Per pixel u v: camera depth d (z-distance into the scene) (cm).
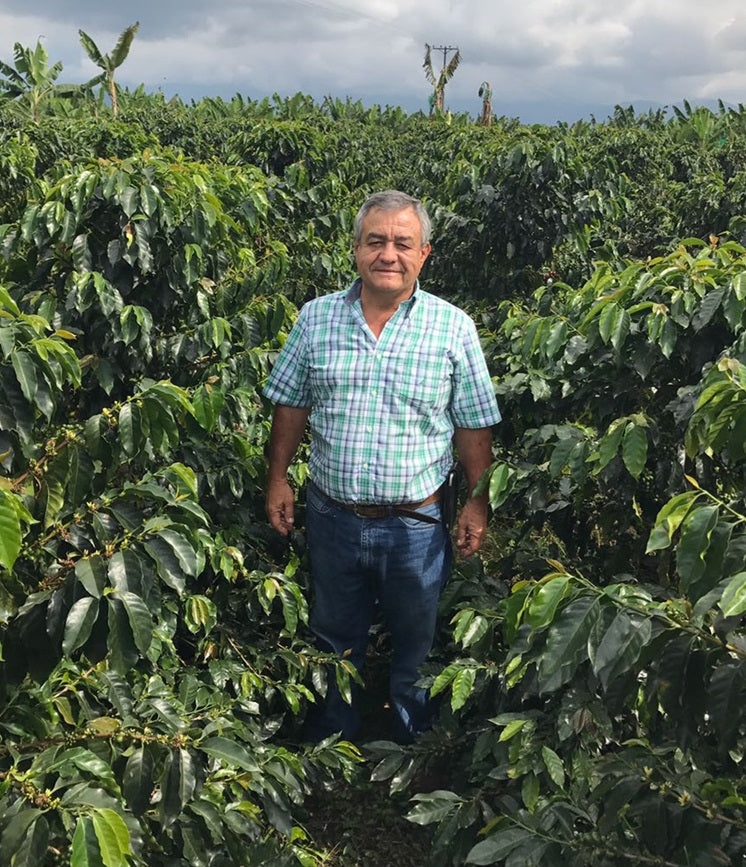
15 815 162
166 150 352
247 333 339
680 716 166
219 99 1659
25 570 197
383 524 284
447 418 288
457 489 309
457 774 283
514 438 329
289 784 247
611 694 173
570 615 166
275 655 311
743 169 1095
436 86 2141
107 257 302
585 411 314
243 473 329
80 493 199
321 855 271
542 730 246
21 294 307
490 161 611
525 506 310
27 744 196
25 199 504
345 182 745
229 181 387
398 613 300
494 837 208
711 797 185
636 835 200
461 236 623
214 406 289
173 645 306
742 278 245
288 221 561
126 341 288
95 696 233
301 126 674
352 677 312
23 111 1548
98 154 864
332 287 506
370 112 1886
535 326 301
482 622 264
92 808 162
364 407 274
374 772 281
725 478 274
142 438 206
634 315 276
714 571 158
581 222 611
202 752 209
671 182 946
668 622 165
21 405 195
